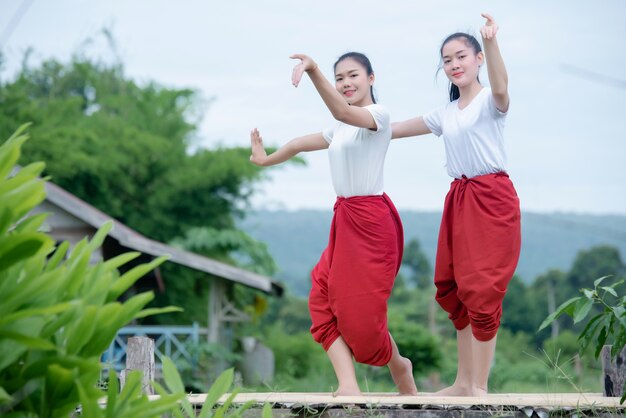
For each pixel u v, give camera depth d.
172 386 4.21
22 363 3.28
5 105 32.25
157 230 33.28
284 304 49.19
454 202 5.76
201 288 27.92
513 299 59.03
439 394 5.91
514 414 4.84
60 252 3.47
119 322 3.36
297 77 5.23
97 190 32.06
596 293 4.96
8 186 3.24
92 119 33.62
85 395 3.13
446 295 5.87
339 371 5.61
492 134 5.70
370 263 5.57
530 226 156.00
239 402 4.97
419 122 6.07
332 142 5.81
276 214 173.62
